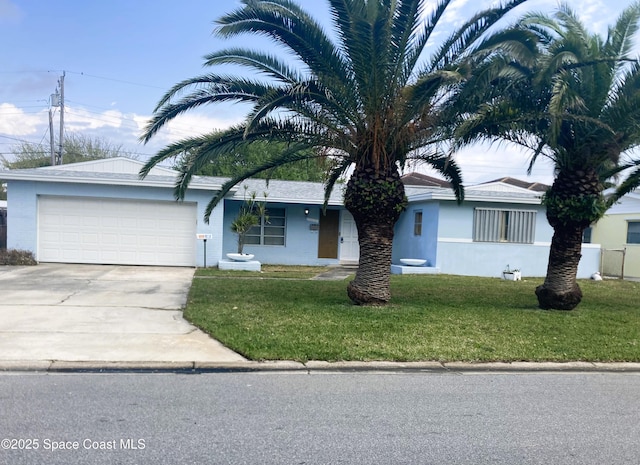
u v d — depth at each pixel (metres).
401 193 8.88
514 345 6.67
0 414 4.07
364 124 8.65
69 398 4.46
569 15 9.70
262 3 7.62
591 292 12.90
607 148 8.78
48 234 14.47
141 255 14.93
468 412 4.45
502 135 9.13
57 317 7.53
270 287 11.34
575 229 9.35
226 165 26.34
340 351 6.05
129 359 5.58
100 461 3.34
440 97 8.69
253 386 4.96
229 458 3.45
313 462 3.44
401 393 4.90
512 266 16.72
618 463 3.55
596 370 5.93
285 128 9.01
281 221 18.06
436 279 14.34
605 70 8.71
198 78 8.41
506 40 7.69
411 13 7.87
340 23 7.83
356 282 9.22
